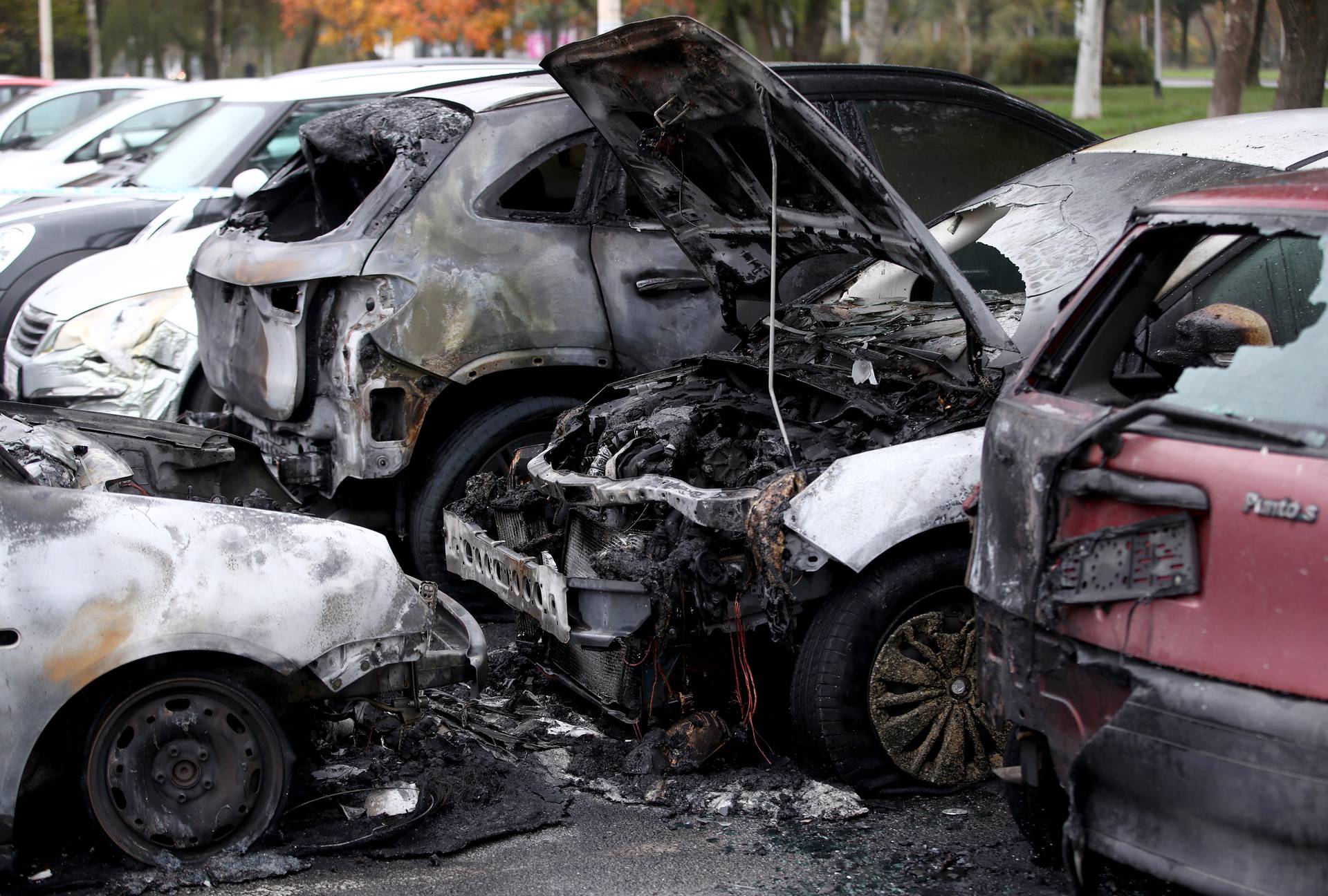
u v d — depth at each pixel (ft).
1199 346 13.21
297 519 13.65
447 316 20.49
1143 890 11.96
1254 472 9.21
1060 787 11.30
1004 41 144.36
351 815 14.14
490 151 21.29
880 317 18.21
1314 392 9.81
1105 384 12.03
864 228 15.67
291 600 13.20
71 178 43.37
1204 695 9.21
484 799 14.58
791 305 19.52
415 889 12.59
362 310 20.21
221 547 13.10
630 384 18.92
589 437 17.79
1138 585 9.75
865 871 12.78
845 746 14.35
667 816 14.21
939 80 24.70
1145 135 19.29
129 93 57.26
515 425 21.47
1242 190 11.39
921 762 14.55
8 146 54.49
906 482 14.14
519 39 84.84
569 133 21.83
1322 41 33.81
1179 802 9.37
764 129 15.49
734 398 17.02
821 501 14.03
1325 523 8.78
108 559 12.66
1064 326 11.95
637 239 21.99
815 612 14.57
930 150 24.13
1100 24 89.81
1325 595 8.74
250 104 35.81
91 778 12.73
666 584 14.32
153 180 35.47
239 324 21.80
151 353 27.89
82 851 13.21
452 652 14.34
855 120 23.50
